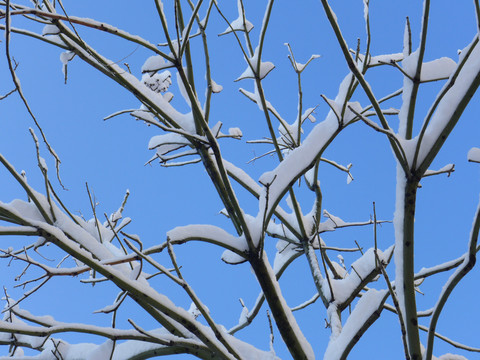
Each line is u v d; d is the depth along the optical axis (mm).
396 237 3727
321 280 4352
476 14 3588
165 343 3895
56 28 3938
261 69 4160
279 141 4605
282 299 4031
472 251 3598
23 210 3941
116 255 4082
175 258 3777
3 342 4125
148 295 3840
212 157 4168
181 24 4059
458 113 3693
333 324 4199
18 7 3990
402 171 3723
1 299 4062
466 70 3719
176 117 4156
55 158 4031
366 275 4277
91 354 3920
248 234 3973
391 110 4285
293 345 3998
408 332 3701
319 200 4578
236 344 3955
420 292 4355
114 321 3879
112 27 3889
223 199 4137
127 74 4141
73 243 3832
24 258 3771
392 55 4109
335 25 3715
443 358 4004
